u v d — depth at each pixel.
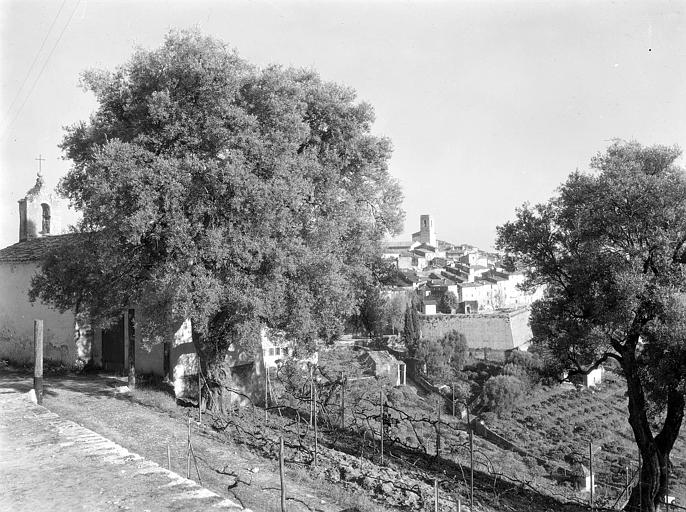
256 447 15.74
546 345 22.88
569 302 21.19
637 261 18.73
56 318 29.06
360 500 11.67
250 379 26.56
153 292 19.05
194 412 19.92
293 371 29.19
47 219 35.69
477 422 45.59
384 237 28.28
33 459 8.41
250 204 17.58
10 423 11.05
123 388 22.61
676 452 41.94
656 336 18.31
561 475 28.92
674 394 19.78
